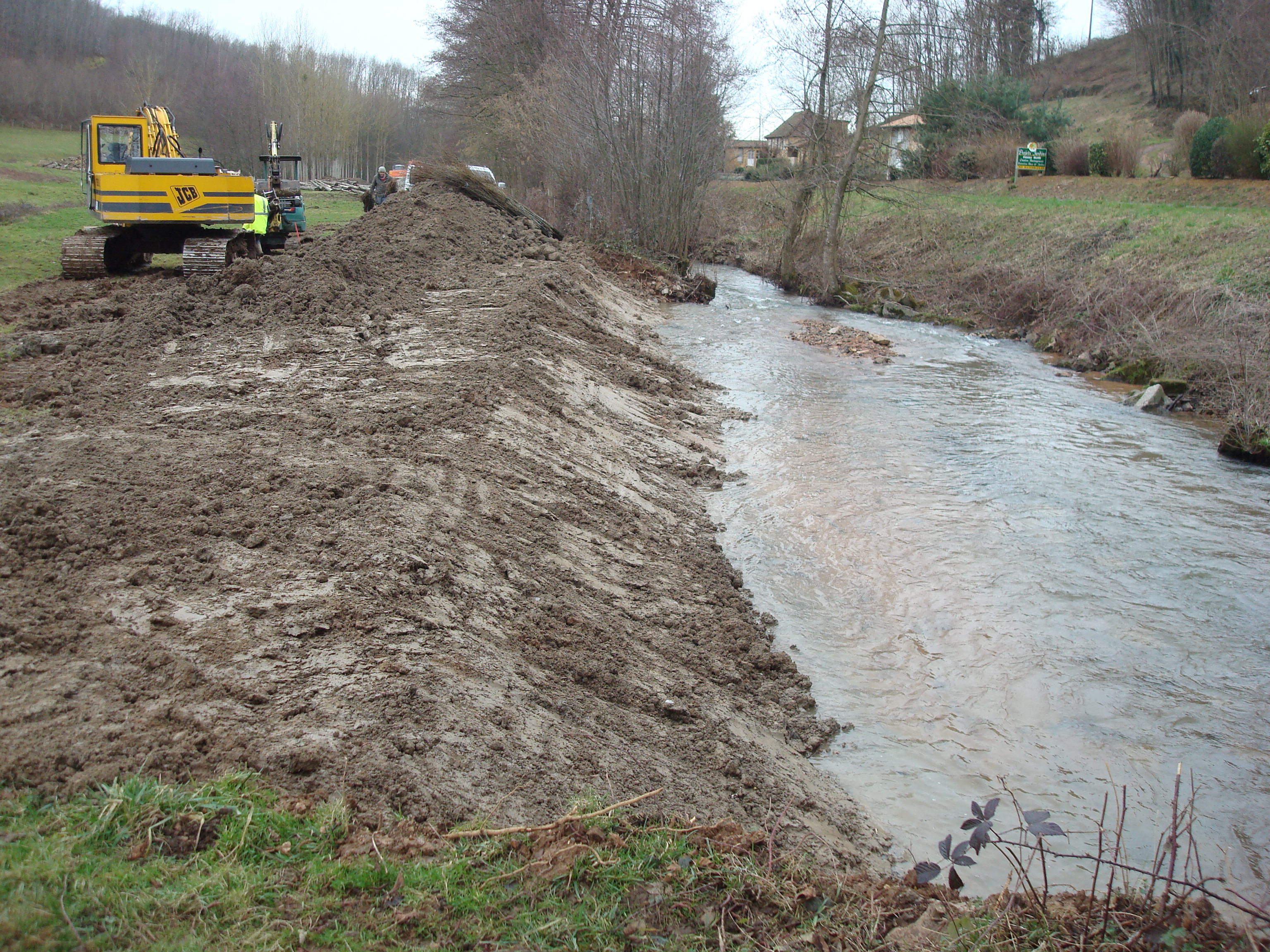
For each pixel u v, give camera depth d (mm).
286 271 13297
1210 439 13992
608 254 26594
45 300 13984
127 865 3375
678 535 9094
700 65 27594
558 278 16875
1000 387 16875
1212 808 5543
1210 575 8891
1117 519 10328
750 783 5223
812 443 12633
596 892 3842
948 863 4918
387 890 3568
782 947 3746
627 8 34312
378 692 4641
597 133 27750
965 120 36375
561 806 4402
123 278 16625
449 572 6105
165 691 4367
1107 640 7594
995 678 6977
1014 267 24719
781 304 26688
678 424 12703
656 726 5578
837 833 5062
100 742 3961
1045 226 26625
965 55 45094
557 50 33906
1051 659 7262
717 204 34125
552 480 8789
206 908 3268
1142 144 38688
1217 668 7195
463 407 9430
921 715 6488
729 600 7898
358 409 9117
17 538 5594
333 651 4914
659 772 5023
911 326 23922
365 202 27047
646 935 3658
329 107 58875
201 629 4914
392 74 77750
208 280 12945
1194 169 29938
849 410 14508
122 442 7742
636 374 13789
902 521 9969
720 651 6961
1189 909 4113
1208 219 22703
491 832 3998
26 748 3840
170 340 11023
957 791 5656
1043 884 4535
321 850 3676
